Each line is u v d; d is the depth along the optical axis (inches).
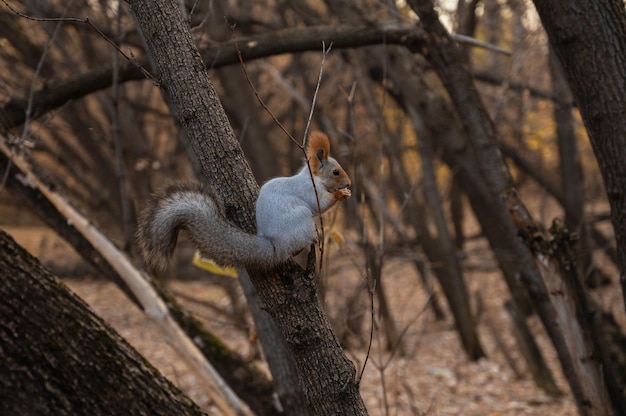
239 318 540.1
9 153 353.1
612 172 287.3
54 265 1059.3
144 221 193.8
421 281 898.7
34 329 197.0
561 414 510.6
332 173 222.2
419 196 893.2
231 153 192.1
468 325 677.9
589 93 284.4
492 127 366.6
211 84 193.6
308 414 333.4
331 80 874.1
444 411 512.1
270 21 818.2
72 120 853.8
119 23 370.6
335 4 490.6
